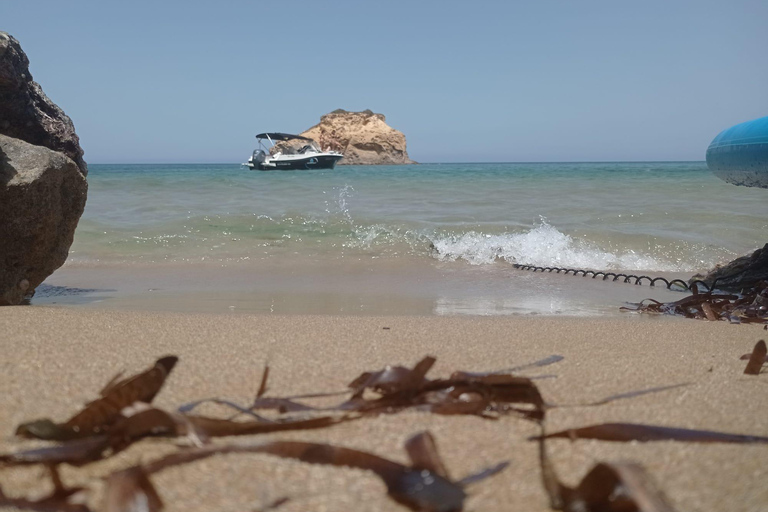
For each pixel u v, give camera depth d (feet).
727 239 30.32
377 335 10.51
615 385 7.17
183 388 6.61
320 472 4.21
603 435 4.96
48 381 6.61
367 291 19.31
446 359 8.57
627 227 33.47
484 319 13.52
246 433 4.96
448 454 4.71
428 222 35.19
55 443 4.85
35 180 14.58
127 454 4.50
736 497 3.97
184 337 9.76
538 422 5.45
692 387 6.98
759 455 4.62
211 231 31.76
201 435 4.61
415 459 3.91
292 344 9.33
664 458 4.59
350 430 5.19
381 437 5.05
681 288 20.51
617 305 17.29
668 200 47.57
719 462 4.50
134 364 7.63
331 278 21.88
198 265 24.48
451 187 63.87
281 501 3.84
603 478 3.47
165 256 26.13
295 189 60.29
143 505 3.32
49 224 15.11
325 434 5.08
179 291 18.98
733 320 13.76
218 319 12.24
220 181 67.36
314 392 6.59
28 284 15.31
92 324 10.83
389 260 25.85
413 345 9.53
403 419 5.44
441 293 19.10
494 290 19.71
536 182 72.23
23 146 15.17
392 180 79.71
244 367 7.63
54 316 11.67
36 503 3.72
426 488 3.72
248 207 43.70
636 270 24.90
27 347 8.37
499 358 8.71
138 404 4.68
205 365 7.66
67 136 17.38
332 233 31.65
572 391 6.89
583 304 17.39
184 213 39.45
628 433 4.95
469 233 31.60
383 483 4.07
